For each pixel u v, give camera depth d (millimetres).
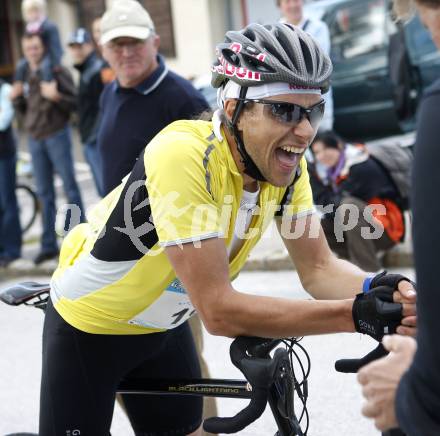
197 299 1770
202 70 10453
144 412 2334
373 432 3232
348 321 1706
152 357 2268
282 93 1739
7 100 6430
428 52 6965
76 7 11469
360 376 1420
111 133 3160
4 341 4793
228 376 3916
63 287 2074
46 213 6484
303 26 5836
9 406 3859
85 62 6008
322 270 2092
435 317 1230
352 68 7547
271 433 3322
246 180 1888
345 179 5012
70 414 2070
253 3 10211
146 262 1924
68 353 2066
